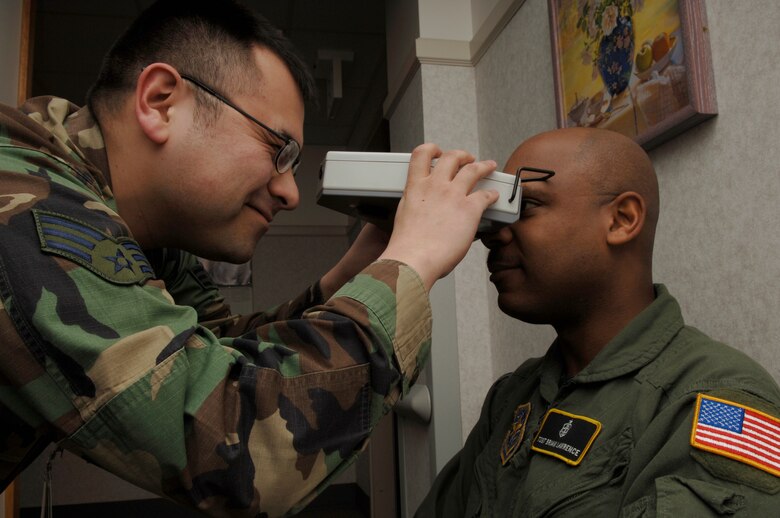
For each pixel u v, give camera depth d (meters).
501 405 0.80
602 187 0.63
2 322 0.40
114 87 0.59
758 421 0.49
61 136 0.56
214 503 0.44
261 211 0.64
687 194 0.90
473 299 1.61
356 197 0.63
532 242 0.63
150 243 0.65
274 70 0.61
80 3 2.42
